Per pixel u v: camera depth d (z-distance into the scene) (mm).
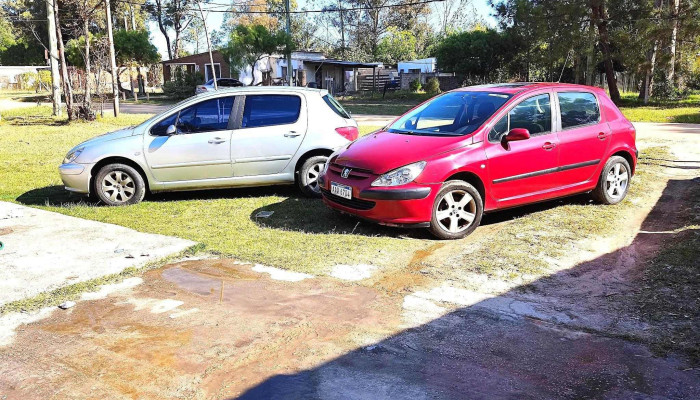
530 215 7004
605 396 3182
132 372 3463
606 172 7297
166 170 7719
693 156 11328
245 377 3400
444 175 5930
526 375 3412
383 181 5910
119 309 4352
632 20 24703
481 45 36625
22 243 5852
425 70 50062
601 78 37656
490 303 4457
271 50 32750
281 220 6895
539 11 25109
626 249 5703
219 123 7840
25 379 3393
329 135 8055
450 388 3275
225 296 4598
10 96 41219
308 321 4148
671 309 4238
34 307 4367
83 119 20609
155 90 56500
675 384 3293
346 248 5773
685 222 6562
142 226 6656
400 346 3779
